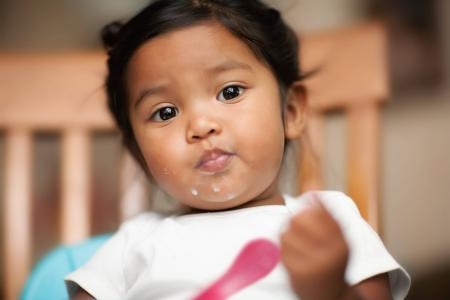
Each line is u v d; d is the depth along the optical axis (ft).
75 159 4.13
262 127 2.65
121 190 4.00
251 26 2.82
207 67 2.66
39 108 4.15
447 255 5.64
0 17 6.70
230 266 2.49
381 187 3.75
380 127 3.83
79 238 4.09
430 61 6.00
